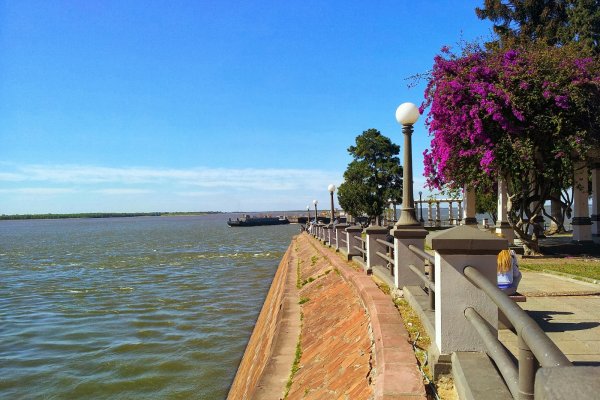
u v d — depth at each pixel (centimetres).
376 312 655
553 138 1334
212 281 2930
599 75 1284
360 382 497
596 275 1050
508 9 2320
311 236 3177
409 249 755
